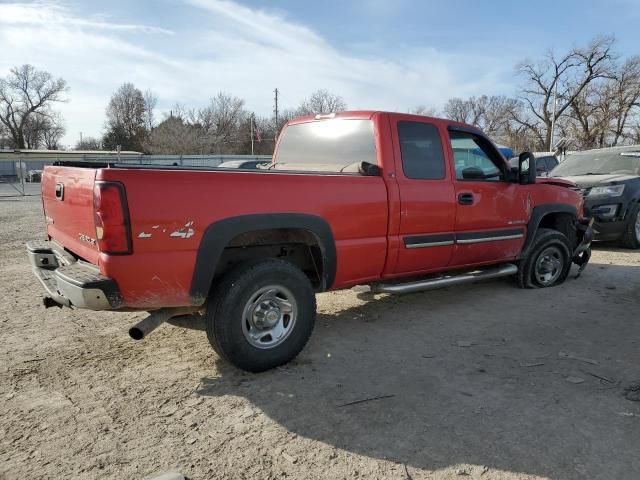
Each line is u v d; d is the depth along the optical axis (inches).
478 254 207.0
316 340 173.8
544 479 98.0
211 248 130.2
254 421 119.2
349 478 98.4
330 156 191.8
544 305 216.4
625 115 1834.4
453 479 98.1
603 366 151.5
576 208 251.3
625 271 285.4
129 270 119.8
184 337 174.2
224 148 2795.3
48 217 167.3
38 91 3248.0
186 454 105.7
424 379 142.1
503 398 130.6
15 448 106.7
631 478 98.0
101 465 101.3
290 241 154.3
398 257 176.2
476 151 205.5
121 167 125.3
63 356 156.7
